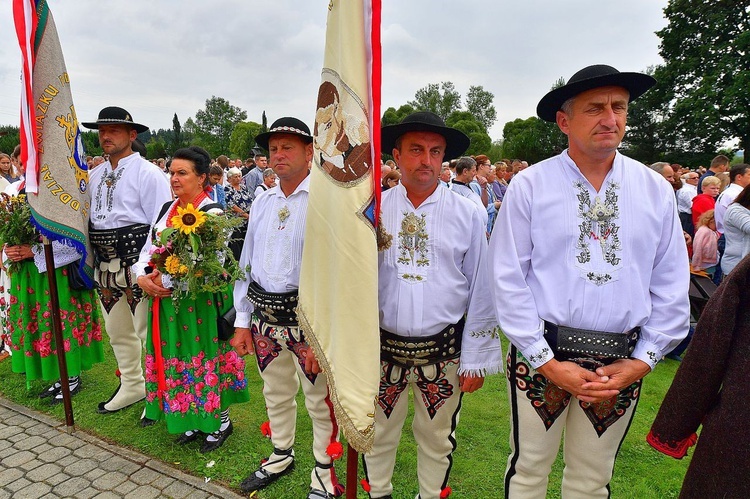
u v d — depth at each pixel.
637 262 1.70
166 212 2.89
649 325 1.74
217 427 2.94
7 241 3.35
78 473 2.75
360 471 2.85
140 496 2.57
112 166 3.34
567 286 1.71
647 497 2.68
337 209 1.51
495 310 1.85
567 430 1.89
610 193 1.72
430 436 2.19
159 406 2.95
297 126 2.31
